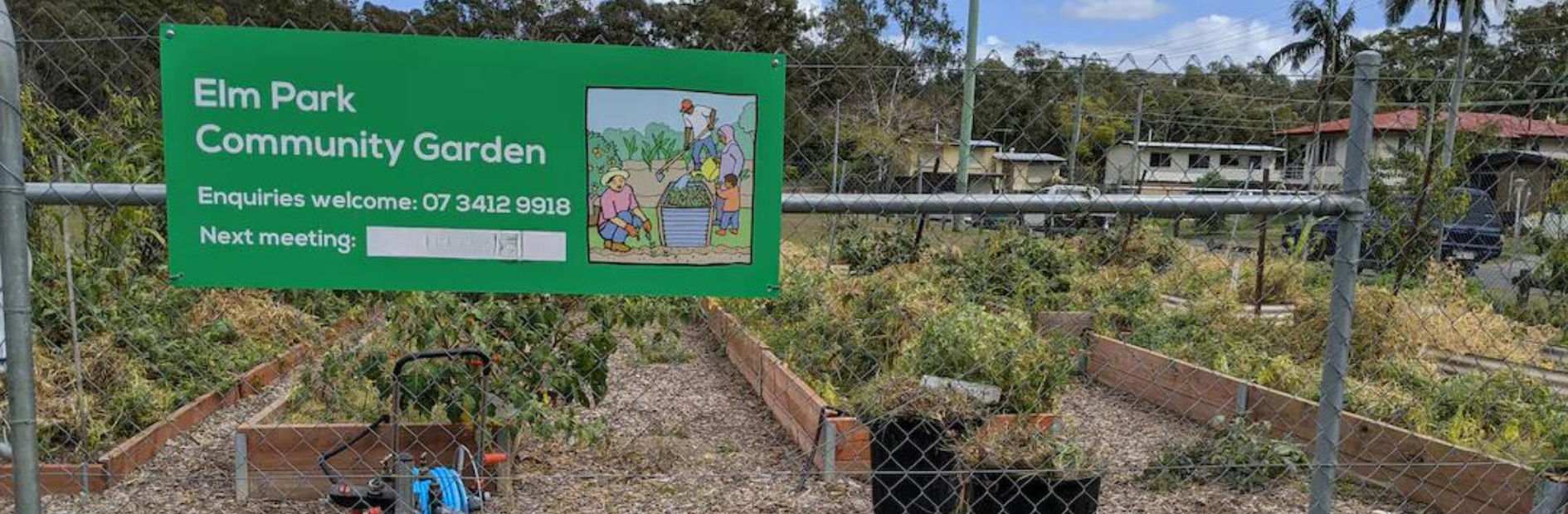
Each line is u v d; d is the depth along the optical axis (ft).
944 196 8.95
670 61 7.98
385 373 14.57
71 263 17.54
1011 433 13.16
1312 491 9.87
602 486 15.75
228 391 20.52
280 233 7.81
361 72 7.68
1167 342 26.35
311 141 7.72
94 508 14.33
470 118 7.82
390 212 7.88
